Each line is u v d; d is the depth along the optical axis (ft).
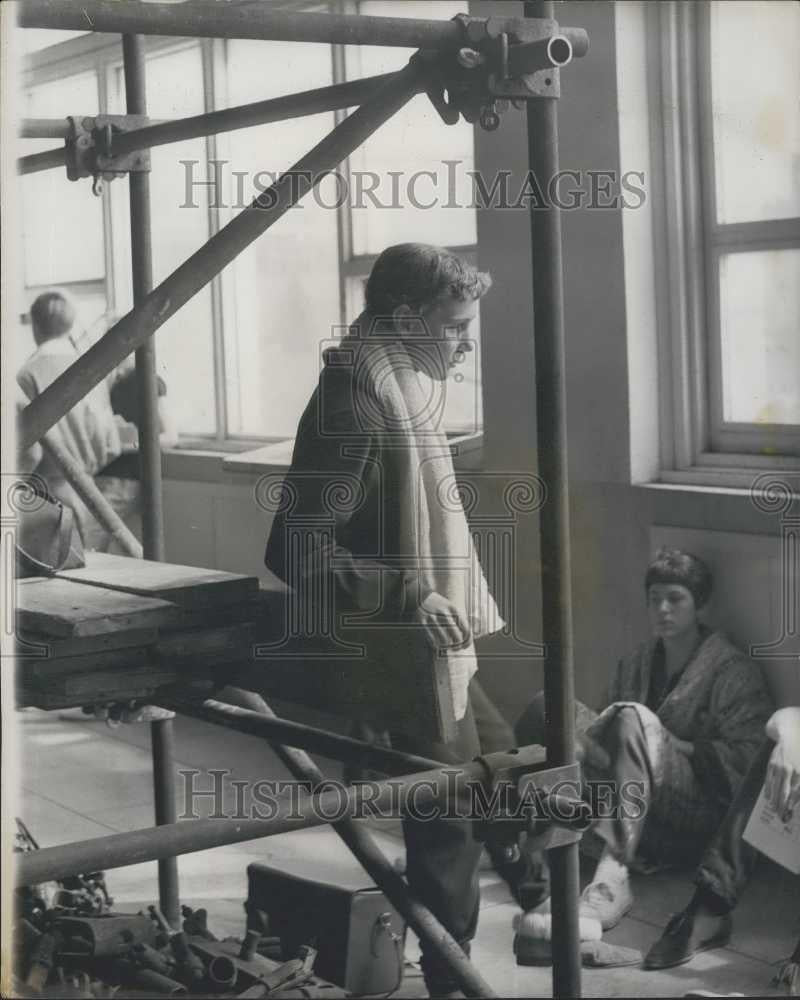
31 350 26.99
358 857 12.85
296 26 9.70
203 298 23.81
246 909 15.23
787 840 14.88
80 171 14.61
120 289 26.68
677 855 16.03
